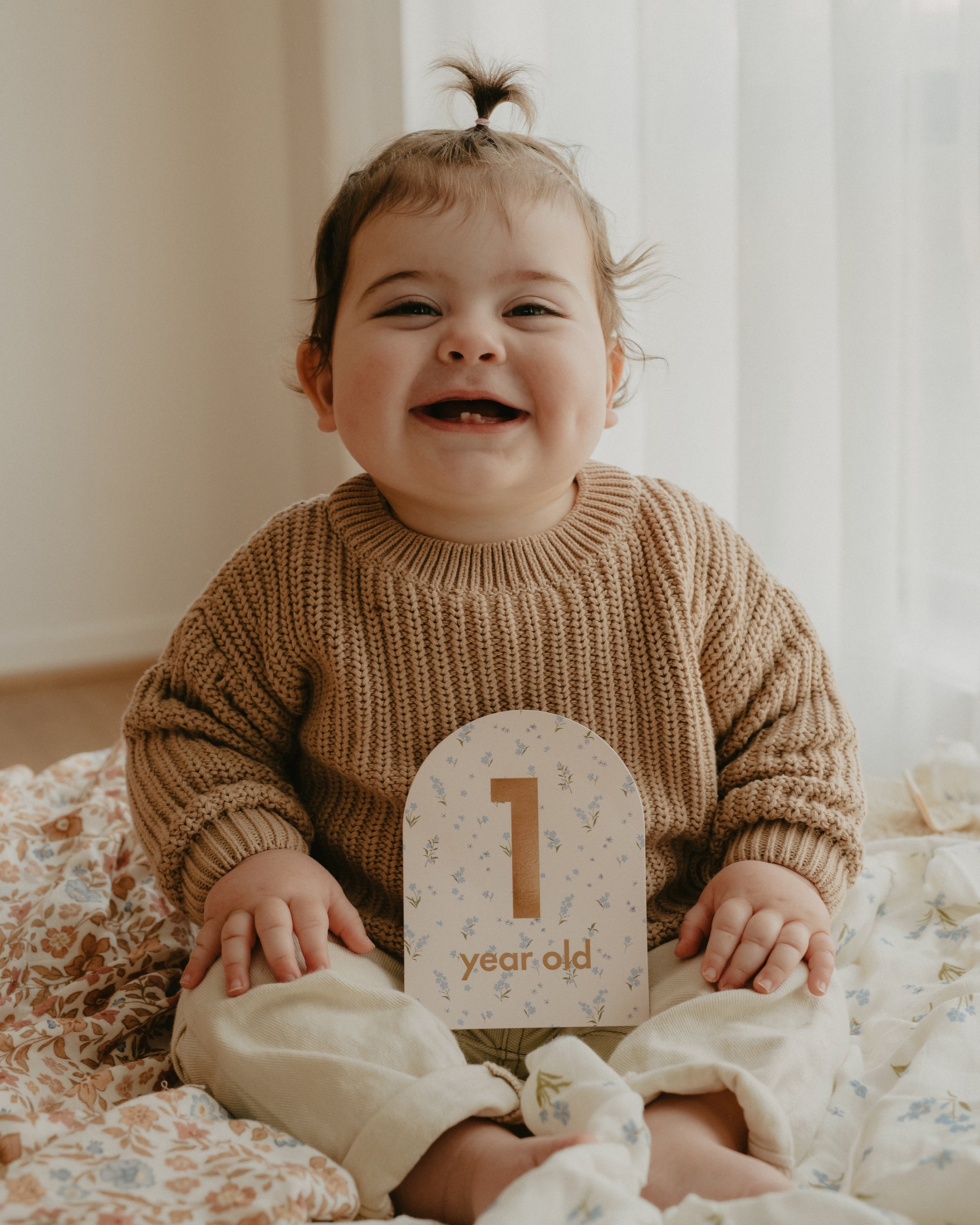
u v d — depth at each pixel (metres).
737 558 1.03
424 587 0.94
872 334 1.45
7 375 2.63
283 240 2.82
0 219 2.56
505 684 0.94
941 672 1.56
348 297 0.95
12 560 2.70
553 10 1.82
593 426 0.93
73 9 2.55
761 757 0.98
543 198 0.93
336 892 0.91
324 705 0.97
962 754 1.37
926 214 1.43
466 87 1.12
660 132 1.64
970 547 1.51
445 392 0.89
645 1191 0.69
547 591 0.94
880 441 1.48
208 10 2.67
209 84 2.70
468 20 2.06
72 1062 0.90
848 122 1.41
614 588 0.96
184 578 2.87
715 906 0.91
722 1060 0.78
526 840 0.89
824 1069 0.81
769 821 0.94
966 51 1.31
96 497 2.75
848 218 1.43
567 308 0.92
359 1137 0.73
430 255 0.90
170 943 1.07
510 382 0.89
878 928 1.07
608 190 1.80
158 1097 0.76
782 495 1.57
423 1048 0.78
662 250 1.65
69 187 2.61
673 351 1.68
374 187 0.95
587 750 0.89
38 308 2.63
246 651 1.01
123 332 2.71
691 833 0.97
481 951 0.87
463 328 0.88
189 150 2.71
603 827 0.89
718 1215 0.63
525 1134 0.77
